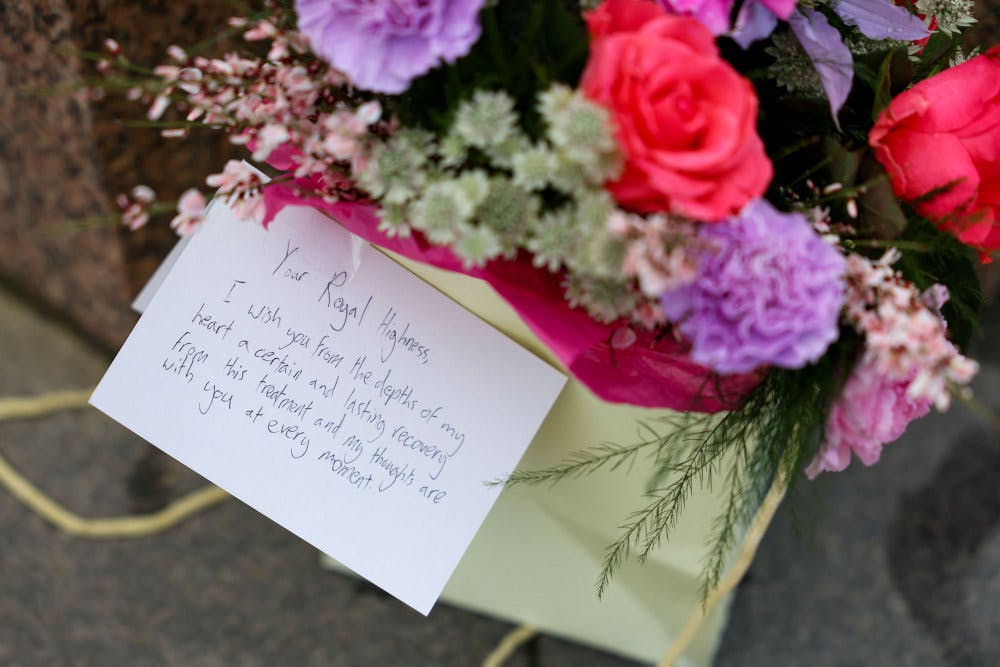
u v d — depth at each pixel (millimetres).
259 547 1048
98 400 643
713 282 438
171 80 522
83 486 1065
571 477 689
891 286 477
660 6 476
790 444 539
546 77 458
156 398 644
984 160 505
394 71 445
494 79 473
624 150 426
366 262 625
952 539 1082
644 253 430
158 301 637
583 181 441
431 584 652
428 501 648
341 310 632
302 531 655
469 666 1012
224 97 529
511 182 463
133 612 1011
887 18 541
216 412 645
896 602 1052
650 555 734
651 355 554
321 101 540
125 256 1006
